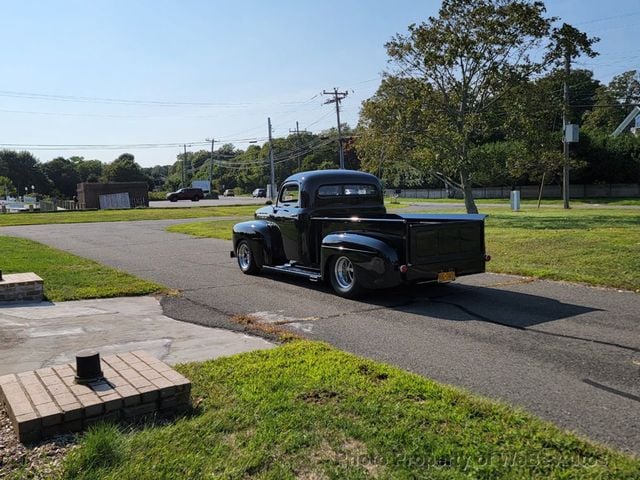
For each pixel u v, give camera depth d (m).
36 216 34.06
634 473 2.86
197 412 3.71
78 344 5.75
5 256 12.92
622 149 44.97
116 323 6.74
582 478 2.81
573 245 11.95
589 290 8.30
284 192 10.05
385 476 2.85
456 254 7.79
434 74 21.92
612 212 25.50
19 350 5.52
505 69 21.30
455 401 3.82
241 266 10.91
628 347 5.36
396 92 22.72
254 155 112.62
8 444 3.24
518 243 13.03
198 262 12.54
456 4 20.77
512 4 20.17
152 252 14.57
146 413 3.60
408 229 7.31
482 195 52.81
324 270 8.53
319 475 2.89
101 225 25.97
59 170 117.56
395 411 3.63
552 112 22.55
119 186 56.53
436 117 22.14
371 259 7.63
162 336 6.08
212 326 6.57
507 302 7.59
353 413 3.63
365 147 24.48
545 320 6.52
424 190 57.44
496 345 5.50
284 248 9.92
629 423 3.61
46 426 3.29
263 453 3.10
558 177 47.41
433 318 6.77
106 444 3.09
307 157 91.81
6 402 3.61
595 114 64.62
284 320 6.83
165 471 2.94
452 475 2.84
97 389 3.65
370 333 6.09
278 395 3.95
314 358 4.90
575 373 4.61
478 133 22.47
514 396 4.10
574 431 3.48
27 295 8.16
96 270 10.82
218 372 4.54
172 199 66.00
